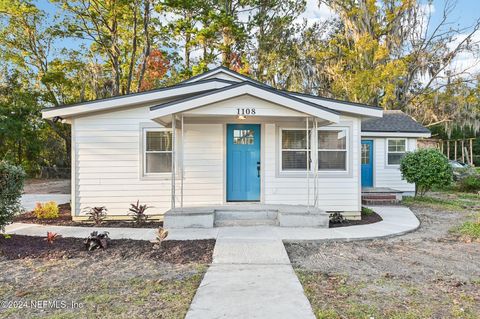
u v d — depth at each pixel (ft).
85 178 26.48
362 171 44.78
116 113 26.81
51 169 77.36
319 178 27.96
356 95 67.15
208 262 15.79
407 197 41.75
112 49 64.85
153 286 12.78
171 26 61.67
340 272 14.57
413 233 22.63
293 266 15.42
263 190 27.86
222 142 27.78
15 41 71.72
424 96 78.33
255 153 28.14
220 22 59.31
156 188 27.14
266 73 72.64
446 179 37.78
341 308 10.85
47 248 17.81
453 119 76.23
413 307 11.01
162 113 22.30
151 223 25.20
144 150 27.09
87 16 63.93
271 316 10.03
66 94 77.00
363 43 68.44
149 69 71.51
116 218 26.71
